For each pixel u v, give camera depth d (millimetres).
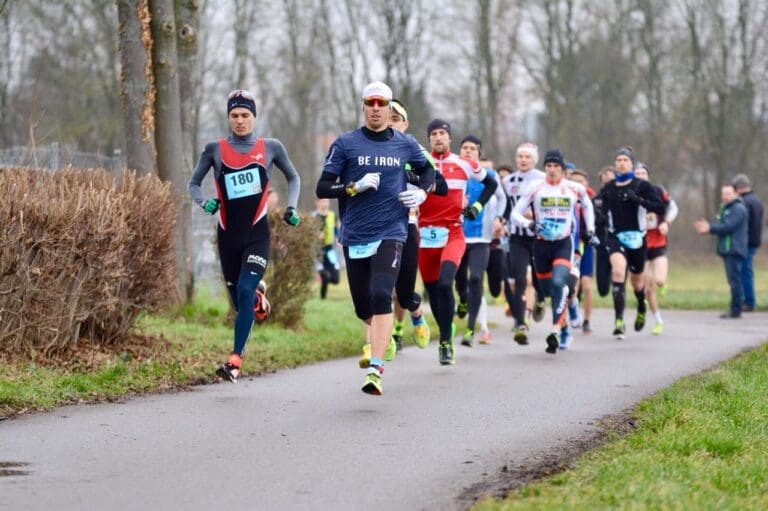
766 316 39562
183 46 29859
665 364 22766
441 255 21562
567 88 93250
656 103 92500
